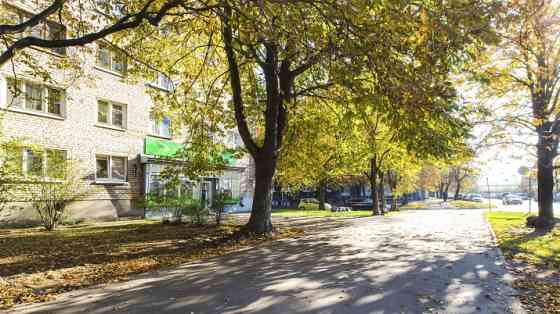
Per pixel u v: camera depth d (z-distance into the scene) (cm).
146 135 2636
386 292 672
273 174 1489
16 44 796
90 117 2275
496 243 1264
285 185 3469
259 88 1761
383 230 1692
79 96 2212
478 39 717
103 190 2327
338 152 2502
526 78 1572
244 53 1015
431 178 5950
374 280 756
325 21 784
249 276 792
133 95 2550
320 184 3909
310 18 821
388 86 732
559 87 1600
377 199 3011
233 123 1752
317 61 846
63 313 564
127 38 1420
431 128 790
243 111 1491
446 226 1891
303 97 1822
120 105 2497
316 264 912
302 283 732
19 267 895
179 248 1171
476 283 736
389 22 714
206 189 3184
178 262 955
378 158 3066
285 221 2234
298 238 1392
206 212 1905
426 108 721
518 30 1227
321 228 1780
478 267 879
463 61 742
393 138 837
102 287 710
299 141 1997
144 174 2592
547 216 1739
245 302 615
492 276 793
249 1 767
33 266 906
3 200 1609
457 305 603
